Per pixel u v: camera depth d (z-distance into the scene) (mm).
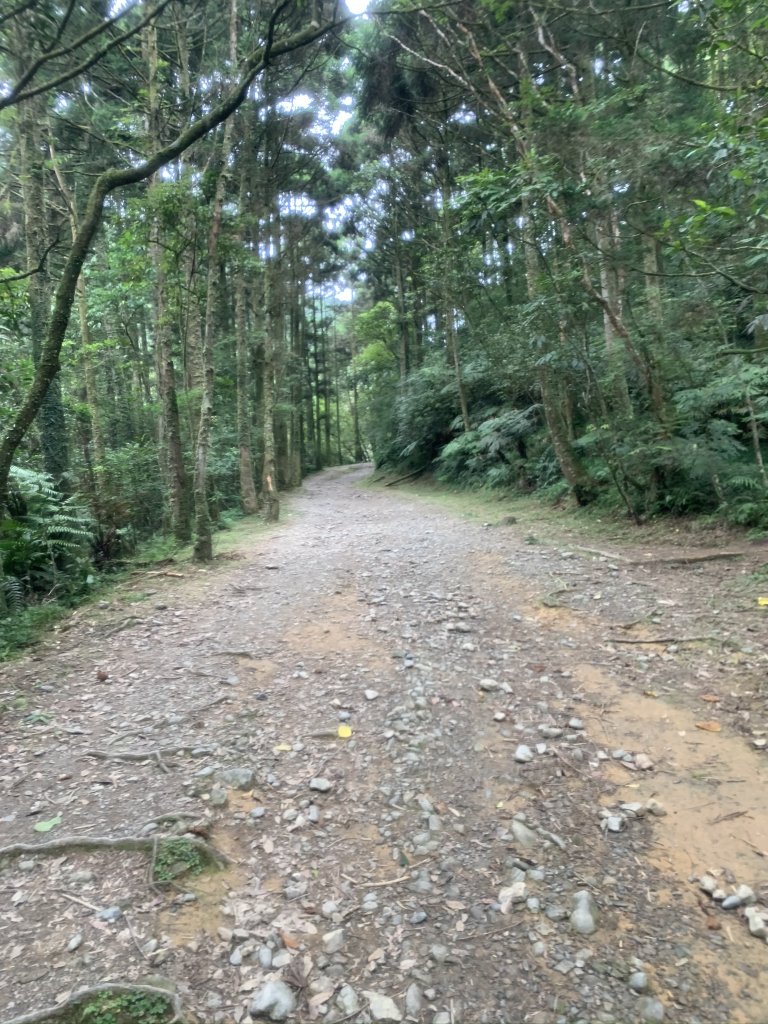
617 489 11039
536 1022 2322
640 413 11016
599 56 11836
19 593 8078
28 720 4750
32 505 9680
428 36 12461
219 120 6508
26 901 2910
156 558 11453
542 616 6664
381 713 4691
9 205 14320
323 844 3328
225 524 15867
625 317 10461
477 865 3148
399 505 18484
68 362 13953
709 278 7816
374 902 2922
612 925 2766
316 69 13750
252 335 18875
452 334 19281
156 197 10164
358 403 53625
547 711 4648
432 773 3932
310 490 28828
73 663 5965
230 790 3773
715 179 7285
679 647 5590
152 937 2705
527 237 10906
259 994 2428
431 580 8289
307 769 4012
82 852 3213
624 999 2406
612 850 3236
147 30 10922
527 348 11539
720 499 9055
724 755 4000
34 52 8203
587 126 8195
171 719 4684
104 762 4125
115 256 13688
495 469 17953
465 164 18078
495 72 12398
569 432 14117
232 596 8148
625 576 7715
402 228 23969
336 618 6934
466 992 2457
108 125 13383
